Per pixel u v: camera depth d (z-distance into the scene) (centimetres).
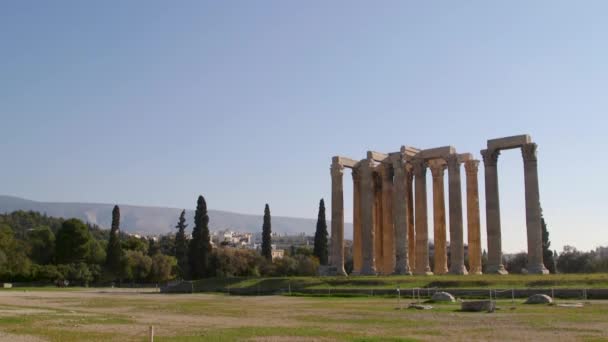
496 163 7288
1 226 13375
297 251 19112
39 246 14950
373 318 3578
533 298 4459
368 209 7788
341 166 8188
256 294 6981
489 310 3888
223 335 2788
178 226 15625
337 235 8019
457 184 7500
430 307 4278
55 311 4488
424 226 7725
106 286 12812
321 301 5406
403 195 7675
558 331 2773
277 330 2975
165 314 4147
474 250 7750
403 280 6431
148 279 14212
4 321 3603
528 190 6906
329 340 2553
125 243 16712
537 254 6756
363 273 7675
